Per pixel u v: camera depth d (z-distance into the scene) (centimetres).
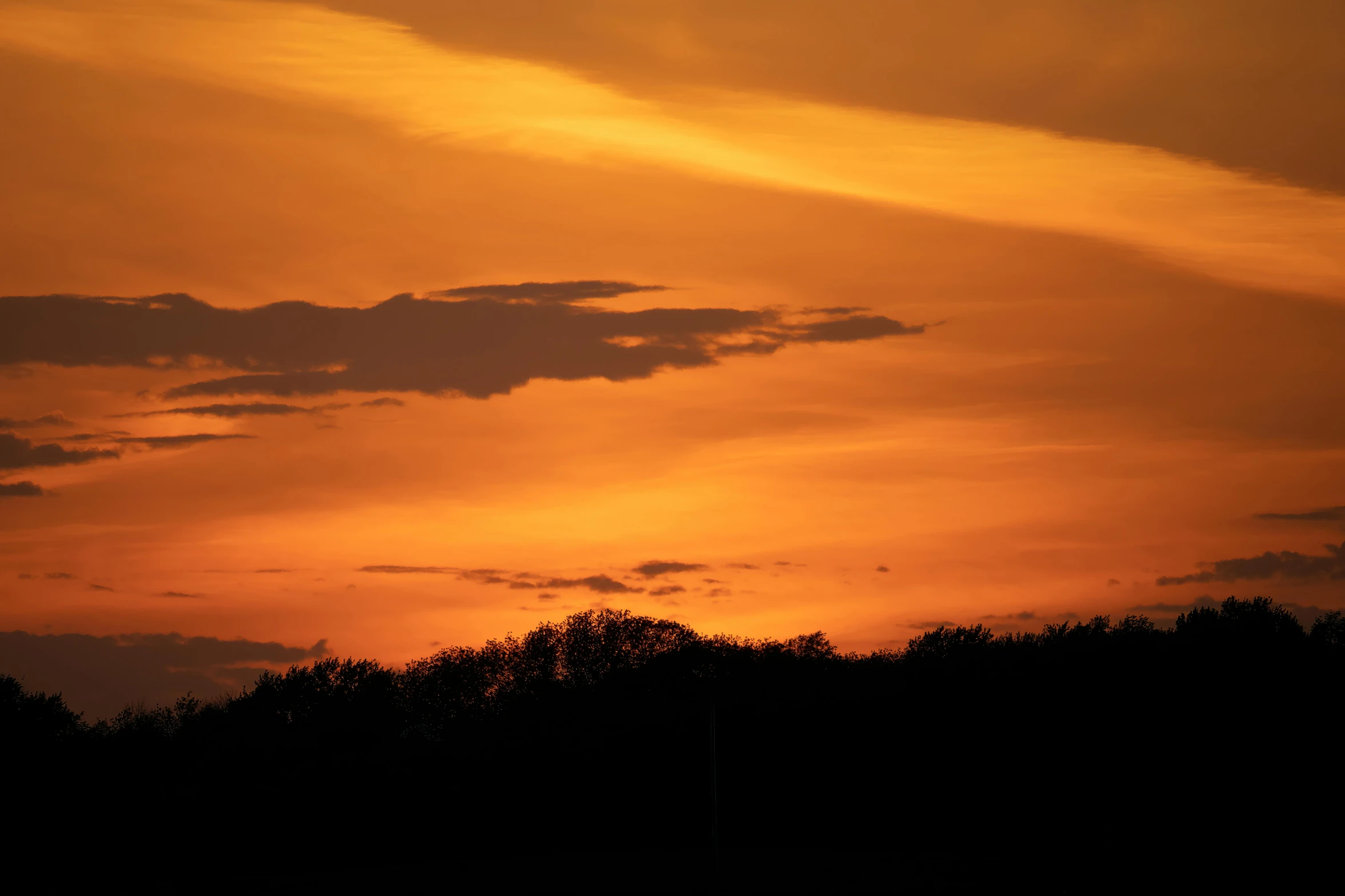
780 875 7131
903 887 6569
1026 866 7144
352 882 7588
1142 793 8331
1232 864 6962
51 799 9044
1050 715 9144
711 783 9131
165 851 8681
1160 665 9219
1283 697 8612
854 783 9056
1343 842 7350
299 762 10294
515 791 9338
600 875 7431
